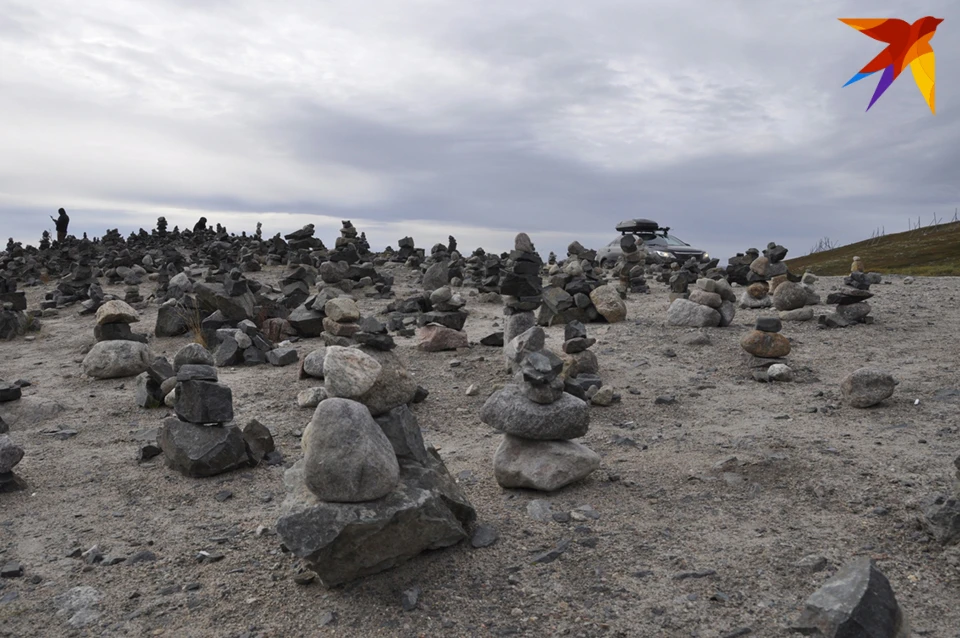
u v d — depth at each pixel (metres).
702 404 7.64
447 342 11.02
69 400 8.98
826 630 3.17
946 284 15.03
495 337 11.23
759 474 5.42
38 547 4.82
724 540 4.41
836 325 10.90
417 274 20.52
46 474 6.29
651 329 11.52
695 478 5.45
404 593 3.89
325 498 3.98
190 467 6.09
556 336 11.46
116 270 20.84
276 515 5.23
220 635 3.64
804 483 5.18
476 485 5.60
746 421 6.92
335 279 17.06
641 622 3.58
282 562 4.41
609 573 4.07
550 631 3.54
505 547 4.44
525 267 10.86
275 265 22.62
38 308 17.34
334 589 4.00
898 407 6.94
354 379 4.46
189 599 4.02
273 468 6.32
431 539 4.22
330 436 4.00
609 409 7.62
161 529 5.05
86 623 3.82
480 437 7.02
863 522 4.52
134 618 3.85
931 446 5.79
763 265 13.92
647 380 8.68
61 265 24.27
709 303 11.55
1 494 5.81
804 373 8.57
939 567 3.92
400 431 4.55
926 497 4.52
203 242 34.34
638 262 17.62
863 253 54.75
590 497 5.22
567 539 4.51
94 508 5.50
